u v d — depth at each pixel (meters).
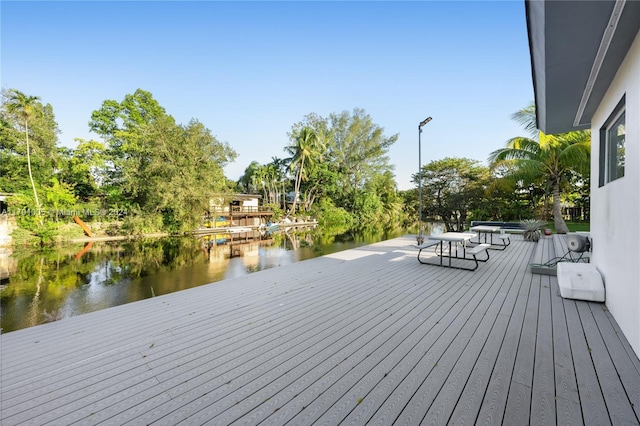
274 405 1.62
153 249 12.77
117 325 2.87
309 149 28.97
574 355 2.13
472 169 15.93
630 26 2.00
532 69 2.99
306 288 4.18
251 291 4.05
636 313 2.16
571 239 4.45
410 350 2.26
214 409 1.59
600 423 1.43
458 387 1.75
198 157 20.84
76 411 1.59
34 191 16.33
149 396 1.72
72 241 15.71
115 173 23.31
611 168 3.29
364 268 5.51
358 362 2.09
